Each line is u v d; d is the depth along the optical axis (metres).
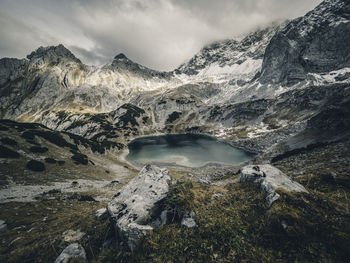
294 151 38.56
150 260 9.12
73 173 46.38
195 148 110.56
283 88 187.62
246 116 153.62
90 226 15.24
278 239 8.49
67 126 178.38
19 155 43.22
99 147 84.25
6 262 12.56
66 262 10.71
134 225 11.16
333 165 19.56
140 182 16.25
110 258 10.16
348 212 8.81
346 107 58.78
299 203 9.80
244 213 11.41
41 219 21.11
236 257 8.48
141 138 152.88
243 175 16.88
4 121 59.84
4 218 21.16
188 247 9.48
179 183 16.11
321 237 7.73
